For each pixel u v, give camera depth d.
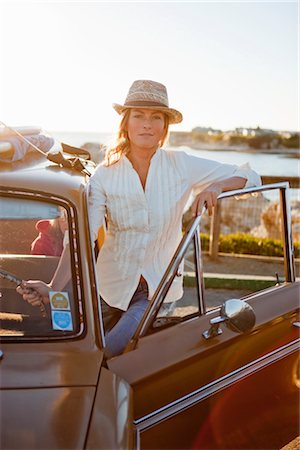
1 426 1.57
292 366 2.64
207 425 2.18
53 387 1.76
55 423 1.60
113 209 2.63
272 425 2.56
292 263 2.97
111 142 2.71
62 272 2.11
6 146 2.39
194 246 2.54
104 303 2.65
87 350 1.99
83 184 2.34
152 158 2.68
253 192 2.72
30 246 2.31
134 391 1.90
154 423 1.96
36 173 2.31
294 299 2.74
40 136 2.90
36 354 1.93
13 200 2.18
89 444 1.55
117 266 2.64
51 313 2.07
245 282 6.83
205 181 2.79
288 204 2.95
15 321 2.07
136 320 2.45
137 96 2.63
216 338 2.21
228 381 2.26
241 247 9.02
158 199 2.65
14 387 1.74
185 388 2.08
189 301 2.60
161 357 2.03
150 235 2.64
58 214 2.17
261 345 2.43
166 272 2.19
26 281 2.16
